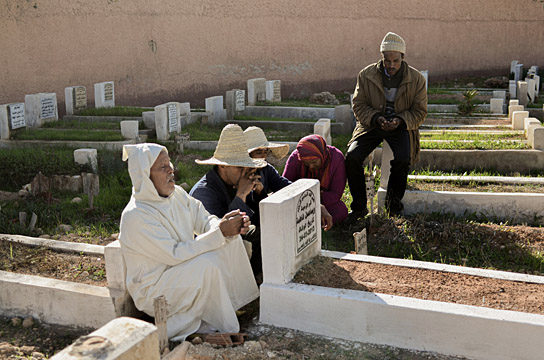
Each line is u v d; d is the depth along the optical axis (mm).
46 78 15336
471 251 5613
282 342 3748
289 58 21000
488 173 7898
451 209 6648
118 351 2146
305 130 12531
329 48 21859
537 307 3559
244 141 4723
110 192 7734
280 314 3965
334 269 4277
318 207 4508
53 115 12664
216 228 3873
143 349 2250
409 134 6383
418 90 6270
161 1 17672
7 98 14555
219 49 19297
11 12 14445
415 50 23766
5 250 4941
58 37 15461
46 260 4688
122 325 2307
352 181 6344
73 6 15695
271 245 3936
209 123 13242
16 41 14625
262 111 14180
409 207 6750
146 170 3801
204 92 19141
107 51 16594
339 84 22328
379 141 6426
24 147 10406
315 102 18484
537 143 8156
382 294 3762
